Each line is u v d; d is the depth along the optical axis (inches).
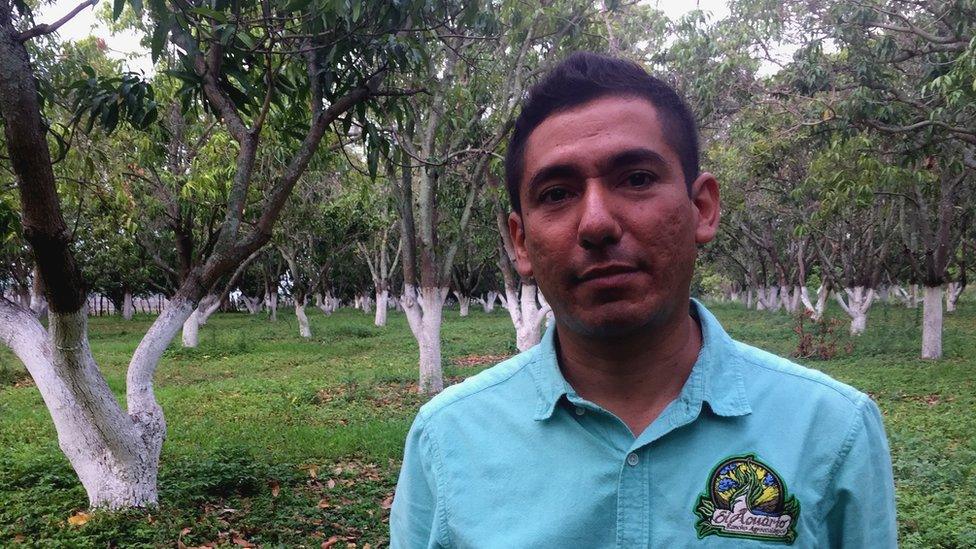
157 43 172.6
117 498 215.8
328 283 1304.1
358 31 213.2
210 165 452.1
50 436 334.6
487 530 50.6
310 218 708.7
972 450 277.6
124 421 216.5
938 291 563.2
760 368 52.4
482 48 418.6
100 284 1131.9
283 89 230.7
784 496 46.8
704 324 53.7
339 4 183.3
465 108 417.1
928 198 597.9
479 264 1253.1
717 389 50.1
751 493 47.1
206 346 704.4
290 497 234.5
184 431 340.2
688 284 51.4
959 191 607.8
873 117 378.9
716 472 47.8
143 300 1953.7
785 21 413.1
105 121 216.4
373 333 901.2
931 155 397.7
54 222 185.8
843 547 48.8
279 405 411.5
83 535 194.2
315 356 663.8
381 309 1035.3
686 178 52.0
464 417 55.2
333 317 1305.4
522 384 54.8
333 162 428.8
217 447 299.6
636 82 51.1
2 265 827.4
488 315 1391.5
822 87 414.3
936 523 200.7
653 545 47.4
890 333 725.3
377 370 560.7
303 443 309.7
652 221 48.4
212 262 229.3
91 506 217.3
